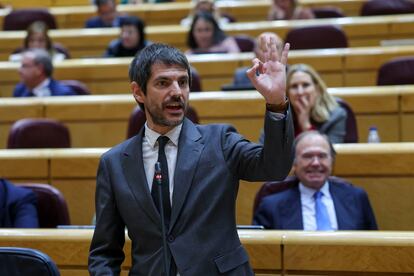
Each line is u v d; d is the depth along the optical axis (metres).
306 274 5.41
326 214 6.74
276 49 4.10
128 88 12.38
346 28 14.11
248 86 10.26
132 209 4.30
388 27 14.01
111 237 4.43
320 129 8.47
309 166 6.78
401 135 9.74
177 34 14.80
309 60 11.83
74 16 17.91
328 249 5.37
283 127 4.00
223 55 12.00
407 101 9.72
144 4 18.20
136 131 8.56
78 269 5.77
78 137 10.32
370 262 5.30
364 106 9.82
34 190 7.06
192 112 8.53
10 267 4.56
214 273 4.14
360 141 9.83
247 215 7.86
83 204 8.30
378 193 7.66
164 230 4.19
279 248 5.44
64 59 13.85
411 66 10.49
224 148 4.33
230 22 16.08
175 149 4.40
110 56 13.51
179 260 4.13
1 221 6.70
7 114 10.47
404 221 7.60
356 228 6.75
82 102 10.31
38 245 5.80
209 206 4.22
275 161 4.02
